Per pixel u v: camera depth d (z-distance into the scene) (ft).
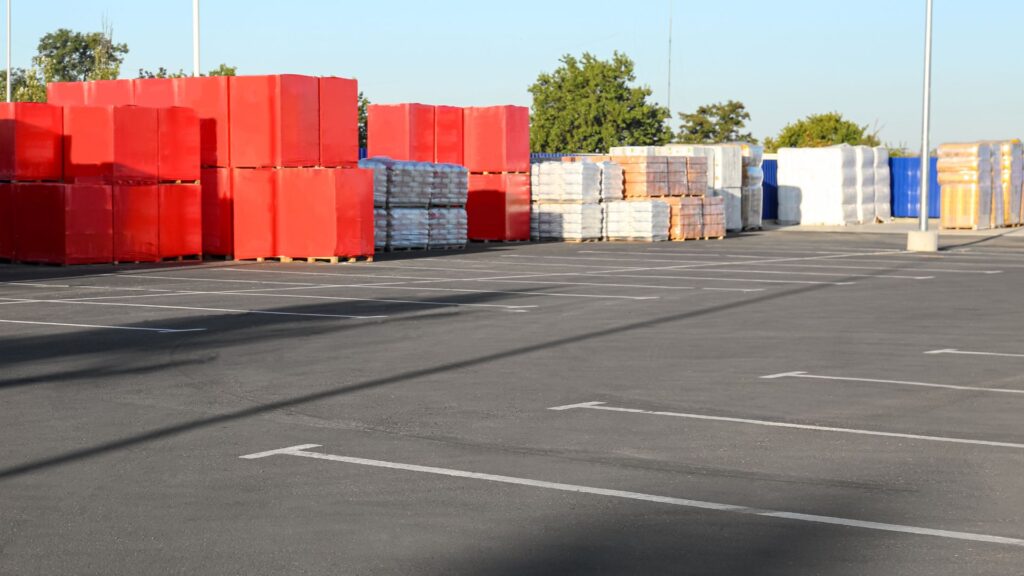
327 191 90.89
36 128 88.02
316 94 92.07
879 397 34.17
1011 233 142.10
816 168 164.55
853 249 112.88
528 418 30.89
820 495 23.03
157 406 32.60
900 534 20.35
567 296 65.00
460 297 64.18
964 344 46.09
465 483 23.89
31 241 87.76
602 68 296.30
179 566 18.53
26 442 27.91
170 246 91.04
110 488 23.52
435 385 36.22
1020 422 30.45
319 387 35.81
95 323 51.88
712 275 80.79
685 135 361.51
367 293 66.39
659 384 36.45
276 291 67.51
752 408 32.40
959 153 147.95
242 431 29.19
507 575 18.15
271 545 19.66
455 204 112.57
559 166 124.36
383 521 21.11
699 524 20.98
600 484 23.84
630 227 125.29
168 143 90.48
